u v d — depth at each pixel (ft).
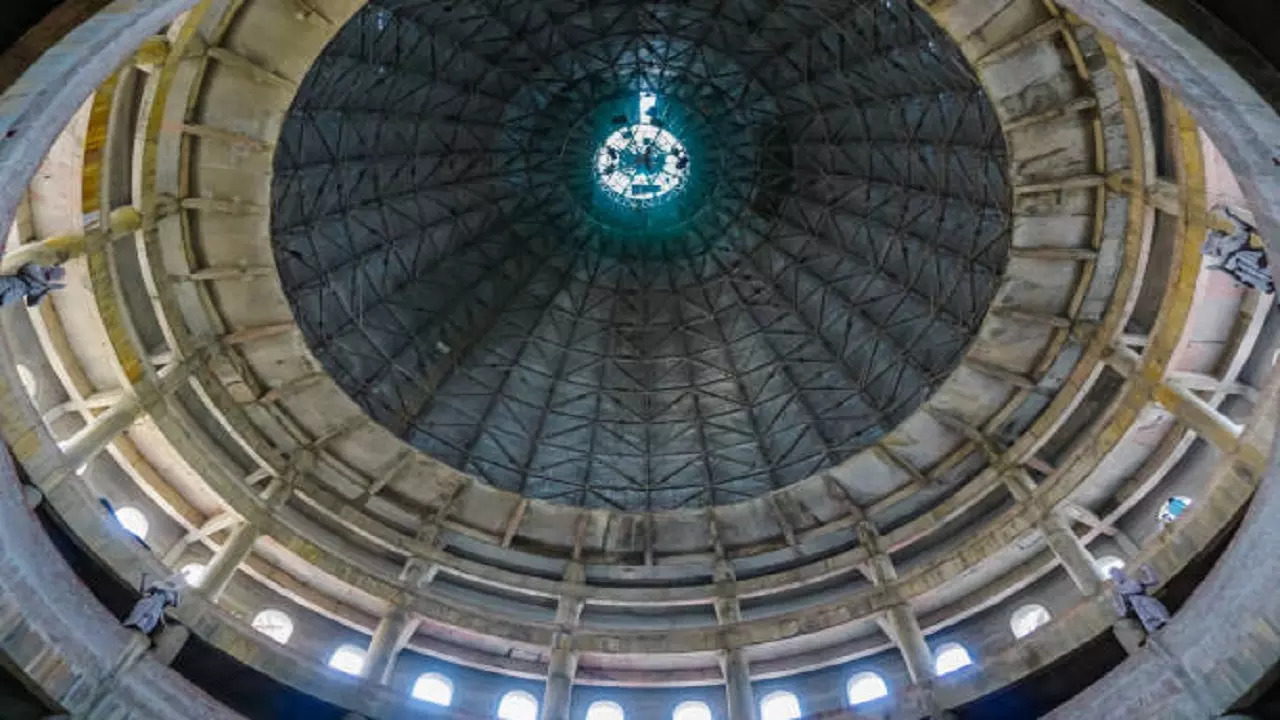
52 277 67.36
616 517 115.75
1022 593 102.78
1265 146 37.32
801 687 104.42
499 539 116.47
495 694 103.40
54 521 78.18
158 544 96.22
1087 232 97.45
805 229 126.93
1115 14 41.50
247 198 94.58
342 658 100.53
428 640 104.94
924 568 104.47
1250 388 91.04
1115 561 98.43
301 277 111.45
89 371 93.09
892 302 120.16
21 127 35.29
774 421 123.65
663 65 124.88
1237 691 69.51
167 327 96.12
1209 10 38.96
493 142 125.59
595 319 130.11
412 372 120.78
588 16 119.34
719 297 130.11
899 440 110.83
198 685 86.17
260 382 106.32
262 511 100.78
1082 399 102.58
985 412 108.58
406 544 109.70
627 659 105.81
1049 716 80.48
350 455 111.34
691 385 127.13
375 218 118.52
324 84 105.29
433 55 115.24
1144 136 87.61
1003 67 90.07
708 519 116.16
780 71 121.80
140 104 84.28
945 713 87.66
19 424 75.25
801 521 116.78
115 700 74.18
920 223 116.98
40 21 35.27
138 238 90.99
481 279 128.26
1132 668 77.61
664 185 131.34
